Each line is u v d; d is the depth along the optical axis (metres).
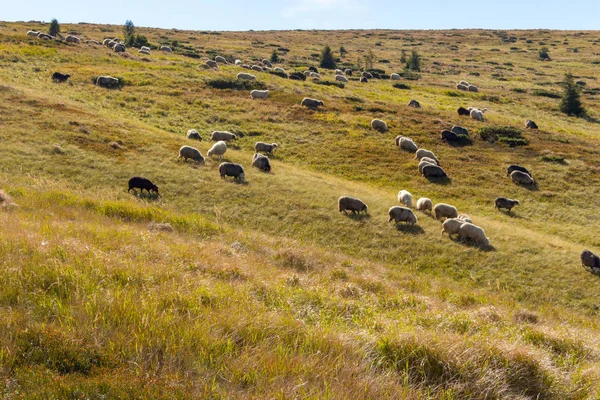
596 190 33.16
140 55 63.00
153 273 9.40
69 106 35.66
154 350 5.48
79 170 24.95
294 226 22.77
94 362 5.09
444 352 6.37
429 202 26.05
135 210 19.92
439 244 22.16
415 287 16.20
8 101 33.38
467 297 15.73
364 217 24.34
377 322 8.70
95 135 30.12
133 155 28.47
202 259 12.45
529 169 36.12
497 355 6.55
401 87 68.62
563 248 23.17
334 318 8.76
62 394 4.43
